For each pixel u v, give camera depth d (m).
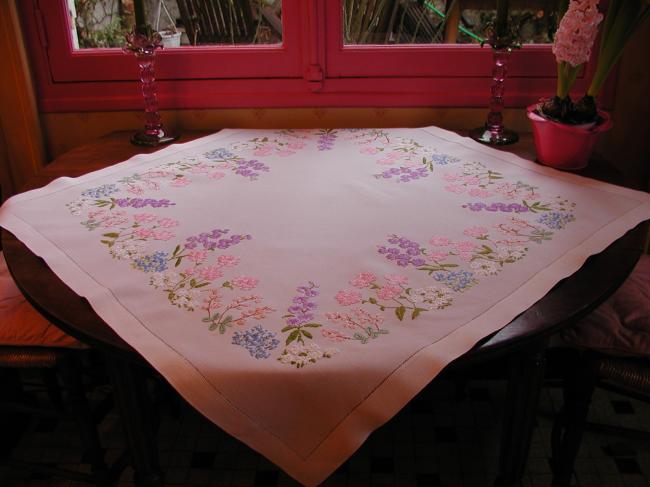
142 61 1.82
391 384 1.00
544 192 1.55
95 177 1.67
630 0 1.51
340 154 1.79
